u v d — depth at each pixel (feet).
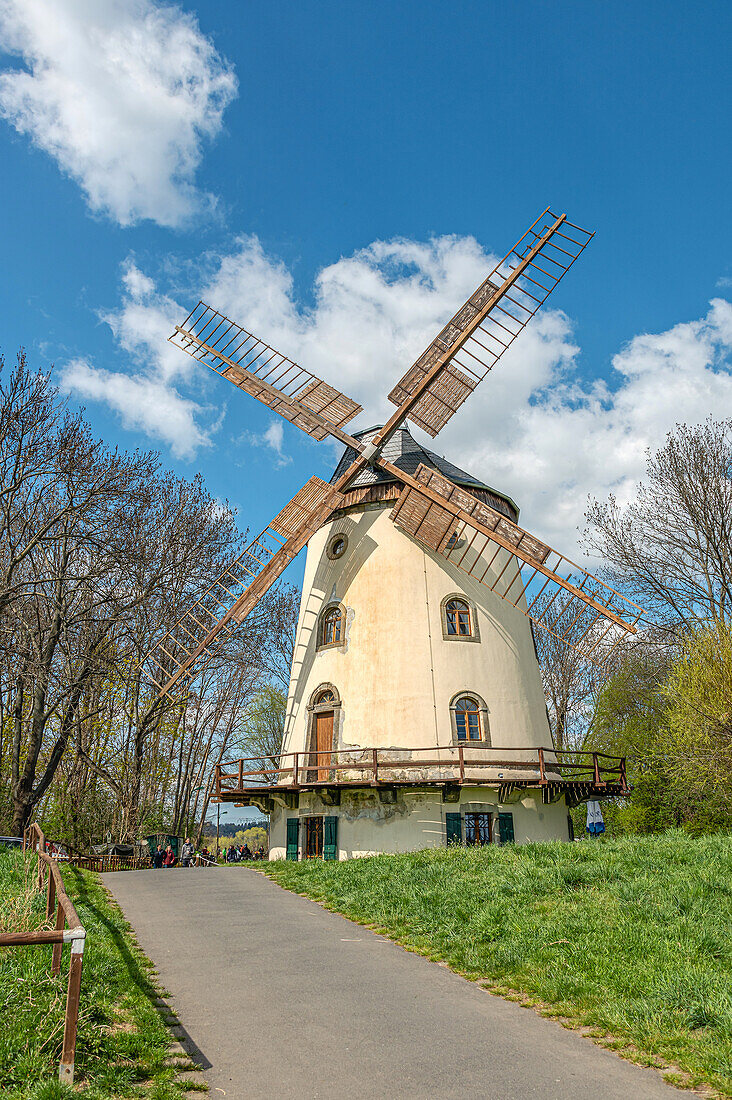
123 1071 21.91
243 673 135.54
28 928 32.35
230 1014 27.78
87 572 93.81
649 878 41.65
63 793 114.73
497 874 46.75
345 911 46.03
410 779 70.54
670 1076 22.38
